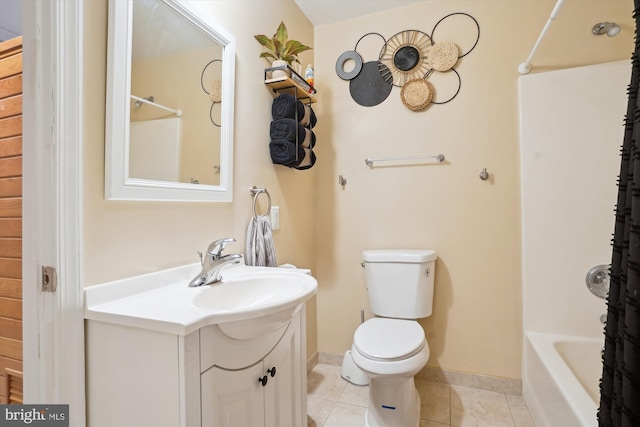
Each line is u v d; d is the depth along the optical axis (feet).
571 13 5.81
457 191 6.46
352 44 7.25
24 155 2.80
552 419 4.52
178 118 3.84
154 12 3.53
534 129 5.85
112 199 3.06
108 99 3.05
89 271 2.90
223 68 4.56
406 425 4.97
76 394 2.80
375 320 5.83
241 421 3.10
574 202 5.65
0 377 3.96
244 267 4.70
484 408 5.70
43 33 2.72
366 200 7.13
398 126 6.86
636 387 2.39
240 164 5.02
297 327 4.14
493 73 6.23
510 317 6.14
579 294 5.62
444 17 6.56
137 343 2.66
